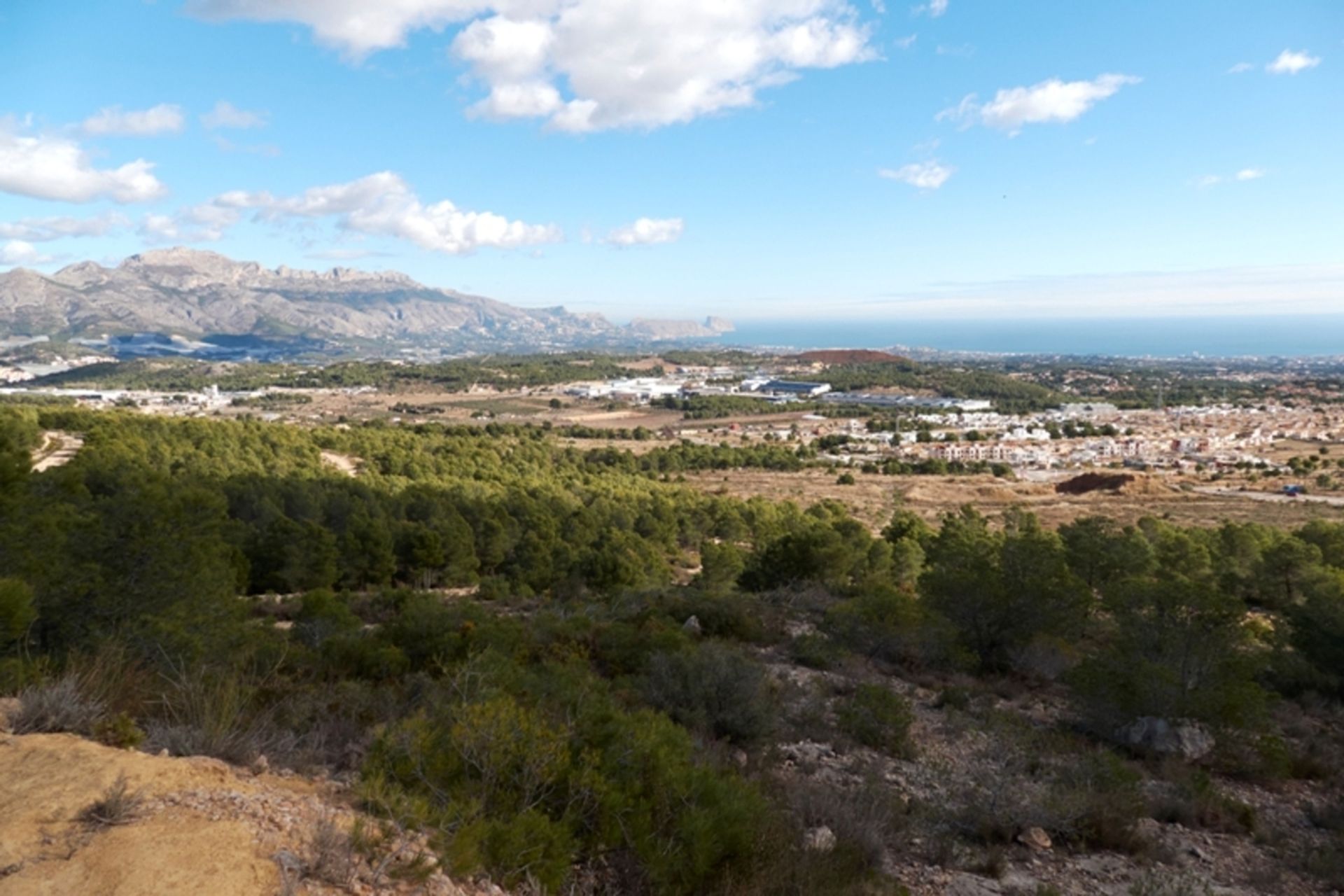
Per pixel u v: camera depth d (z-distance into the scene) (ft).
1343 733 37.29
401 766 14.23
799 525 136.26
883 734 29.60
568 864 13.19
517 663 29.25
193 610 32.60
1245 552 106.52
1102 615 59.00
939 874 18.15
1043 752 28.27
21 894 7.98
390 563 89.51
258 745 14.49
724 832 14.90
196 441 171.63
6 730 12.76
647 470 296.30
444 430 349.61
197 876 8.83
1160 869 19.94
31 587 25.46
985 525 164.35
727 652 31.89
